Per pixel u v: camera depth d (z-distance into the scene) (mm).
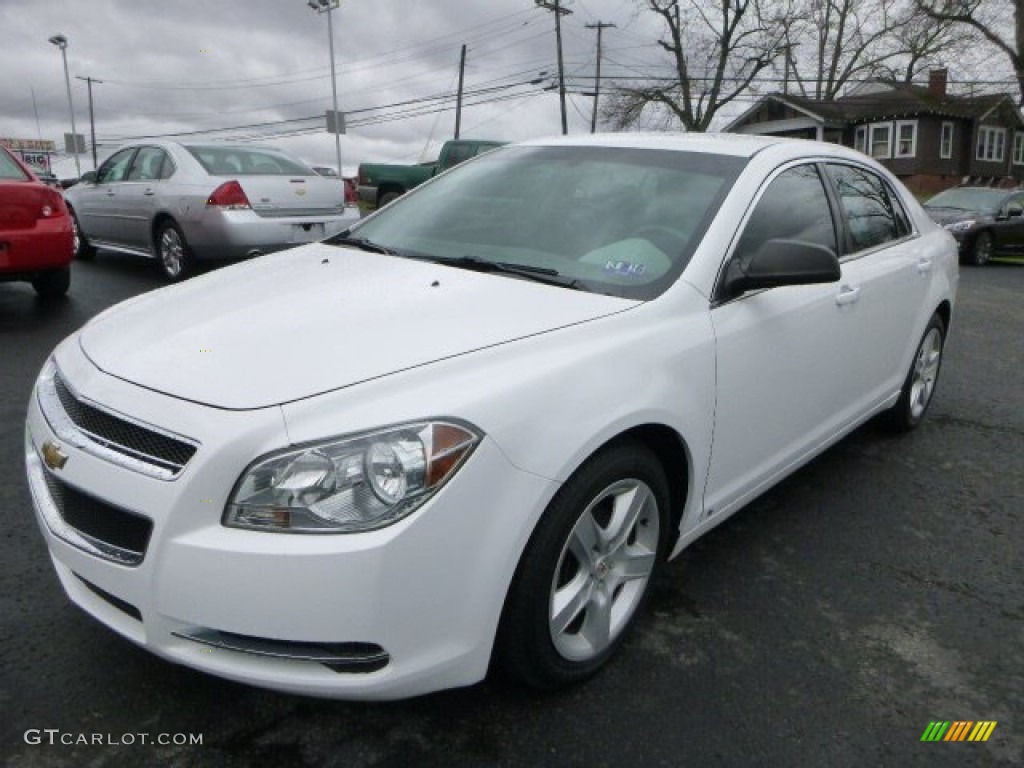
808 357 3373
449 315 2512
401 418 2061
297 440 2012
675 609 3031
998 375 6512
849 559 3457
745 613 3029
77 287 8414
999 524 3832
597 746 2340
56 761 2203
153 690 2475
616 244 3033
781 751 2365
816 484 4203
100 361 2389
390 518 1997
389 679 2066
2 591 2928
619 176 3371
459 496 2064
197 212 8164
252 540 1979
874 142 41500
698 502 2906
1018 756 2396
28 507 3551
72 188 10297
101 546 2172
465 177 3791
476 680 2215
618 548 2586
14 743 2256
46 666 2553
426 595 2049
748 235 3125
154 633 2084
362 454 2008
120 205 9242
